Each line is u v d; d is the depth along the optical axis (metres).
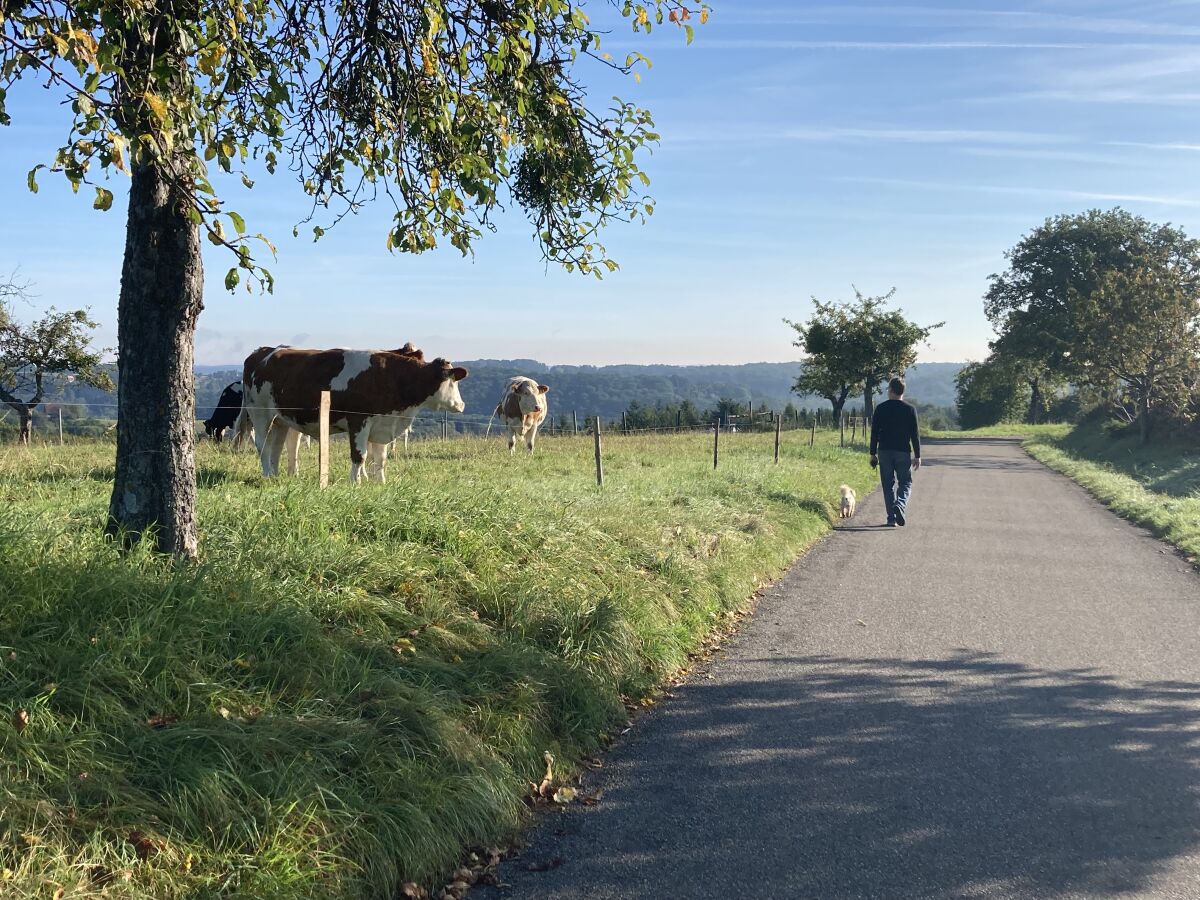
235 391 19.12
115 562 4.77
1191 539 12.48
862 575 9.99
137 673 3.92
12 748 3.30
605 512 9.26
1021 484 23.16
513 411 19.52
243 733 3.76
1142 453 34.22
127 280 5.21
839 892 3.50
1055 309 57.44
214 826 3.36
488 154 6.15
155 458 5.25
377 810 3.65
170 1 4.53
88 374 29.39
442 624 5.47
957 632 7.54
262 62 5.62
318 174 6.36
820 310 44.69
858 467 23.02
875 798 4.34
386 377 12.25
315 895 3.25
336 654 4.58
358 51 5.96
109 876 3.01
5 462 11.99
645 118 6.52
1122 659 6.79
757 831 4.01
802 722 5.40
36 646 3.86
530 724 4.77
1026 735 5.18
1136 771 4.67
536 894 3.52
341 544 6.14
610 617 6.13
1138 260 56.62
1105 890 3.52
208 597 4.69
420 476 11.95
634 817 4.17
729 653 6.91
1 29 3.92
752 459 19.20
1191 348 35.78
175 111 4.35
